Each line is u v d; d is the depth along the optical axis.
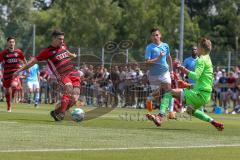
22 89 54.88
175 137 22.19
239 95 50.19
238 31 124.06
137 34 103.75
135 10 103.62
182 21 58.62
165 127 26.72
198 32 109.06
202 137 22.55
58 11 109.69
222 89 51.22
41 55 28.12
